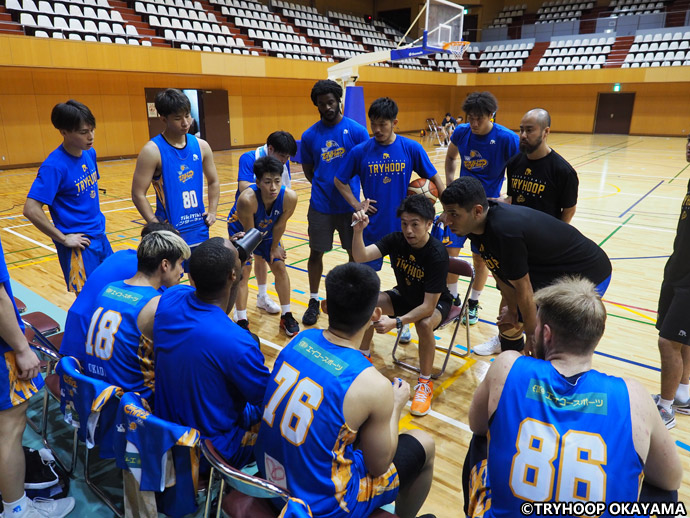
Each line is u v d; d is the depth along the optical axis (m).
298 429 1.34
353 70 7.63
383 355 3.32
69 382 1.76
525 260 2.11
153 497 1.58
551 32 21.38
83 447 2.30
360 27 22.58
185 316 1.67
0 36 10.09
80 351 2.03
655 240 5.88
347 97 7.68
